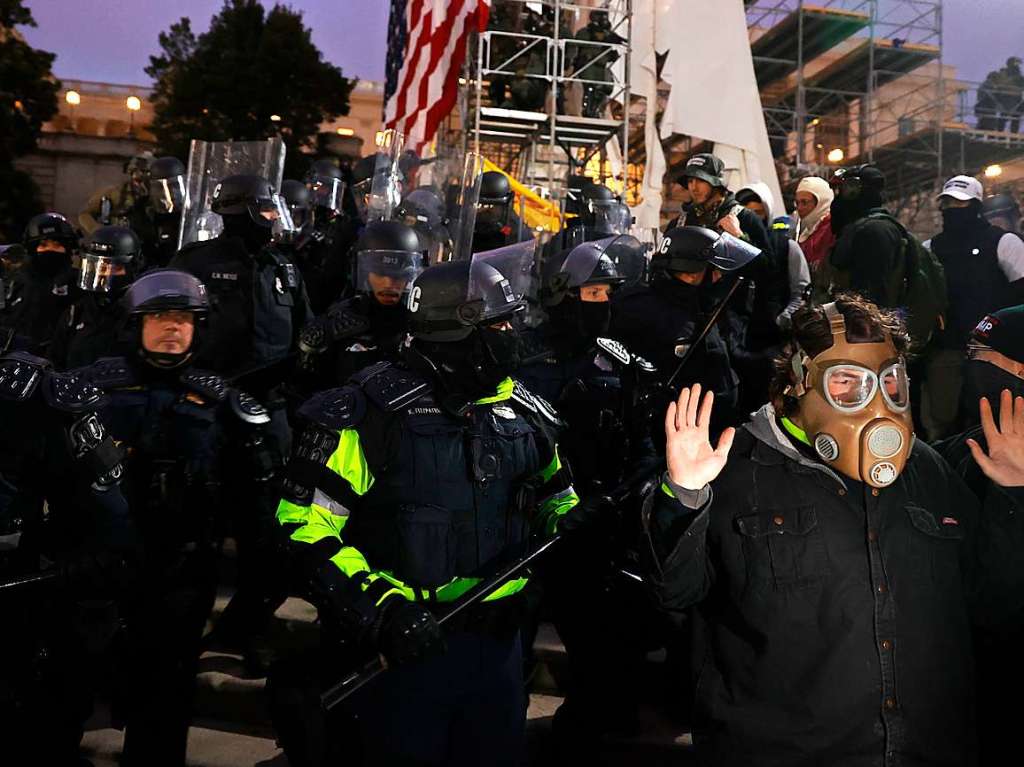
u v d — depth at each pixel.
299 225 5.78
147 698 3.00
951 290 4.52
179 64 28.83
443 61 8.98
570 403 3.34
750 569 1.92
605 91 9.37
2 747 2.63
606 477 3.31
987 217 5.61
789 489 1.94
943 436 4.54
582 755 3.23
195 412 3.10
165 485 3.03
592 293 3.48
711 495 1.89
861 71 15.98
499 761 2.26
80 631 2.77
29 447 2.53
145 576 2.95
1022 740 2.12
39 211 26.70
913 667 1.85
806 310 1.96
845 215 4.56
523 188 8.11
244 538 3.62
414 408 2.23
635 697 3.39
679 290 3.72
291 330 4.42
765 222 5.50
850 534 1.91
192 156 5.03
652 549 1.88
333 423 2.17
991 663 2.13
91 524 2.64
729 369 3.76
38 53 27.11
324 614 2.28
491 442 2.26
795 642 1.89
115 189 7.45
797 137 14.27
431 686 2.19
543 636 4.12
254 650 3.85
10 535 2.53
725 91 9.29
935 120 15.38
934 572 1.91
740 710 1.92
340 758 2.30
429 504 2.20
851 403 1.85
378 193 4.97
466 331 2.21
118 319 4.07
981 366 2.25
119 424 3.03
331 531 2.17
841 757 1.86
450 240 4.64
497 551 2.29
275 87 26.52
